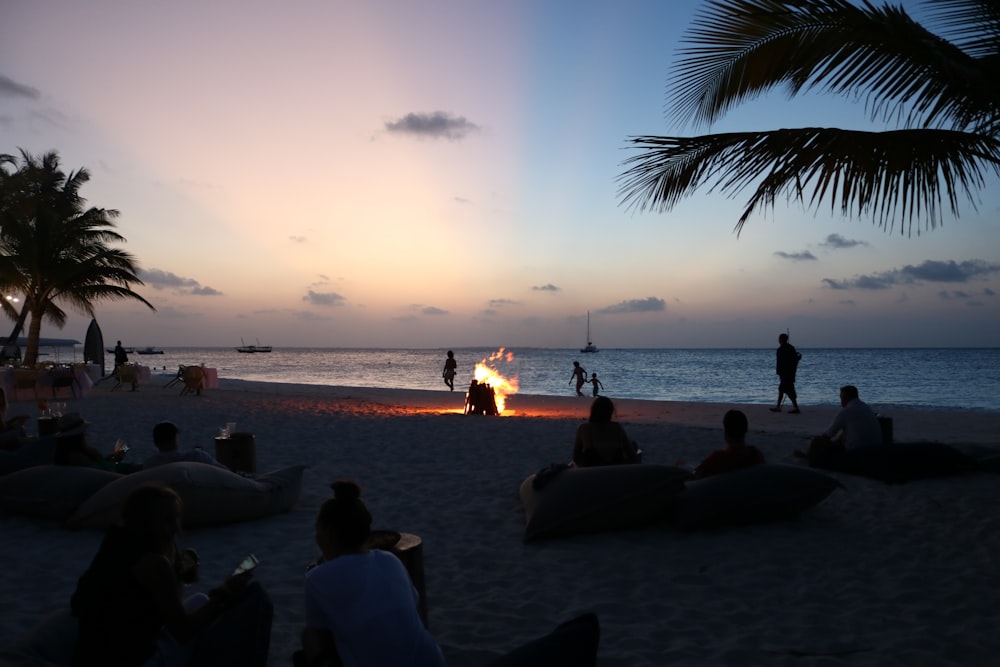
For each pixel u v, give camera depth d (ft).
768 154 18.97
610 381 170.19
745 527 20.21
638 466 20.11
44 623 10.55
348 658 8.68
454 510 22.99
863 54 18.90
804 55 19.44
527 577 16.72
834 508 22.22
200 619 9.50
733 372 221.46
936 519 20.68
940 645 12.59
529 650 8.02
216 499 20.04
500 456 32.73
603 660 12.26
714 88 21.02
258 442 37.65
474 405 54.44
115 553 9.05
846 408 27.45
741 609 14.52
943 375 186.80
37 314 85.66
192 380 69.62
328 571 9.07
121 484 19.81
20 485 20.76
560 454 33.12
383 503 24.04
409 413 54.19
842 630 13.39
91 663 8.75
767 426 46.21
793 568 16.90
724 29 20.02
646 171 20.26
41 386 64.44
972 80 17.34
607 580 16.40
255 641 9.93
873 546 18.43
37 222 83.92
